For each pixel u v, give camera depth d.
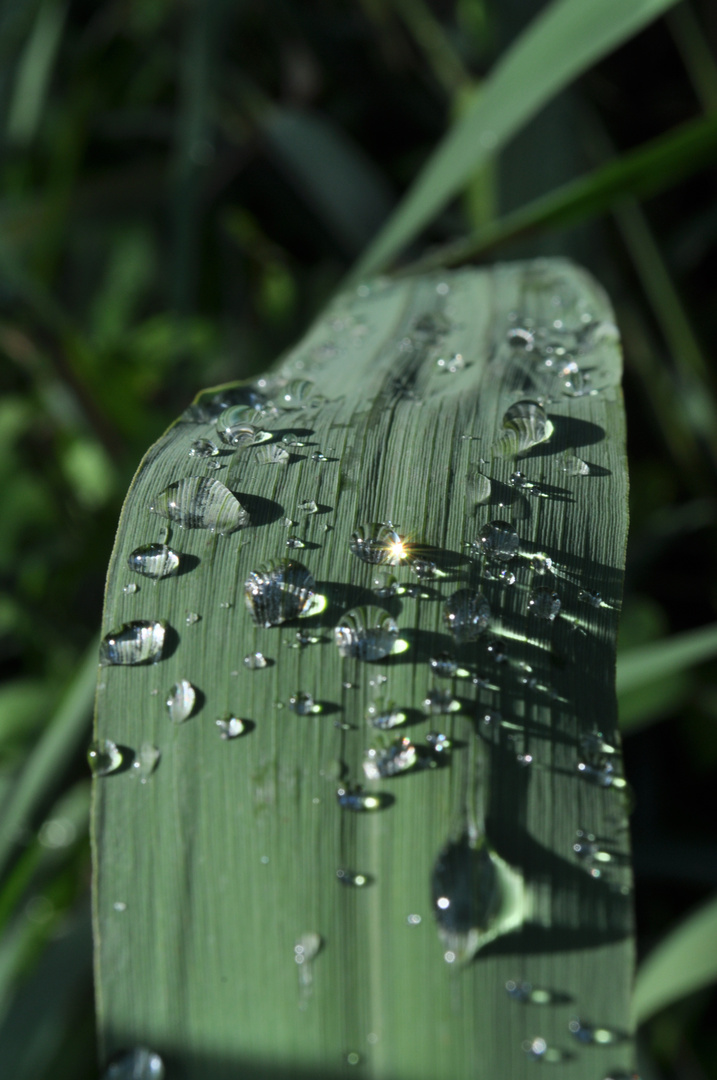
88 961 0.18
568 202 0.18
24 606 0.26
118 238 0.35
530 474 0.15
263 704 0.15
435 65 0.27
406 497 0.15
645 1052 0.18
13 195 0.31
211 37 0.27
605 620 0.15
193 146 0.27
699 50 0.25
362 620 0.15
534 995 0.14
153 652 0.15
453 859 0.14
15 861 0.18
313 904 0.14
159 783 0.15
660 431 0.27
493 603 0.15
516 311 0.17
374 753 0.14
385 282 0.19
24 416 0.29
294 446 0.15
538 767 0.14
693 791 0.24
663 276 0.25
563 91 0.23
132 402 0.27
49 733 0.18
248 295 0.34
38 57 0.29
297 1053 0.14
